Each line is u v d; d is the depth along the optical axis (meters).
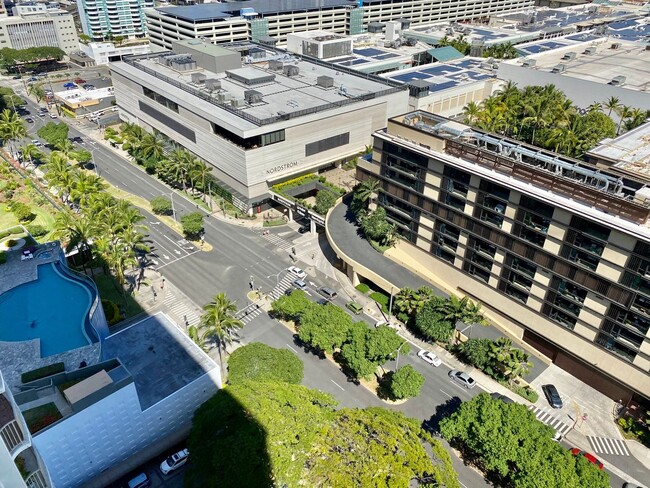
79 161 144.62
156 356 68.00
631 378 70.06
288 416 59.09
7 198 128.00
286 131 118.38
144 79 150.12
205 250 109.12
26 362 66.62
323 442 57.19
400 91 141.25
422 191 89.62
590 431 69.75
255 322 88.81
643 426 69.62
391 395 74.44
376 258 97.00
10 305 77.38
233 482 51.97
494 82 166.00
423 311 82.06
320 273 102.44
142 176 142.88
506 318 84.19
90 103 193.50
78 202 119.38
